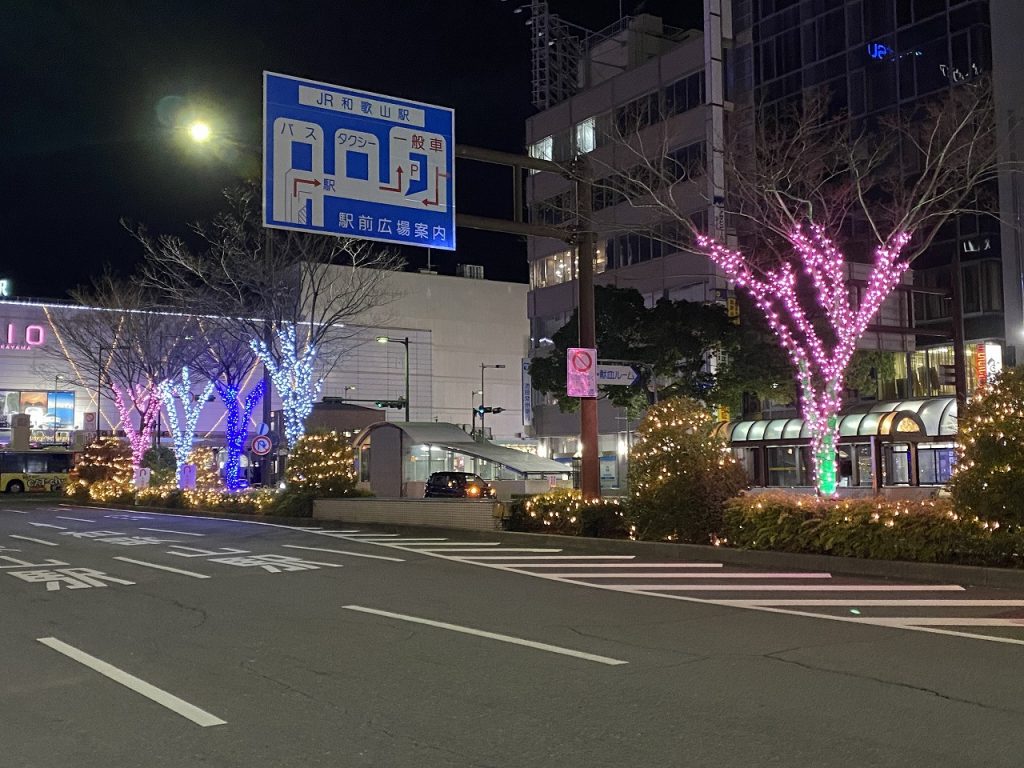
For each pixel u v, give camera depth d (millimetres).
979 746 5430
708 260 40312
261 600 11812
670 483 16938
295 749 5617
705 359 34156
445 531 22484
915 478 31766
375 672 7645
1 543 20734
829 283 25453
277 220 14109
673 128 33312
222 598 12023
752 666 7645
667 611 10578
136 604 11570
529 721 6129
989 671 7352
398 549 18594
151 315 40938
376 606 11227
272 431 42000
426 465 39312
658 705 6461
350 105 14891
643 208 44031
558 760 5332
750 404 43625
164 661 8211
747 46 45375
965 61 37094
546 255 53125
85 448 48062
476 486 34906
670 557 16234
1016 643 8461
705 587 12500
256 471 45344
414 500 24031
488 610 10836
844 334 17969
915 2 39062
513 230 17062
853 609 10477
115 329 42781
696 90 42688
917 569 12859
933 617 9883
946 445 31828
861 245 37281
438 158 15648
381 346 83688
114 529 25297
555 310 52062
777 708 6332
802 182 24719
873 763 5164
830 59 41969
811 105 31625
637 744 5594
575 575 14039
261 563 16156
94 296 59781
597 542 17750
